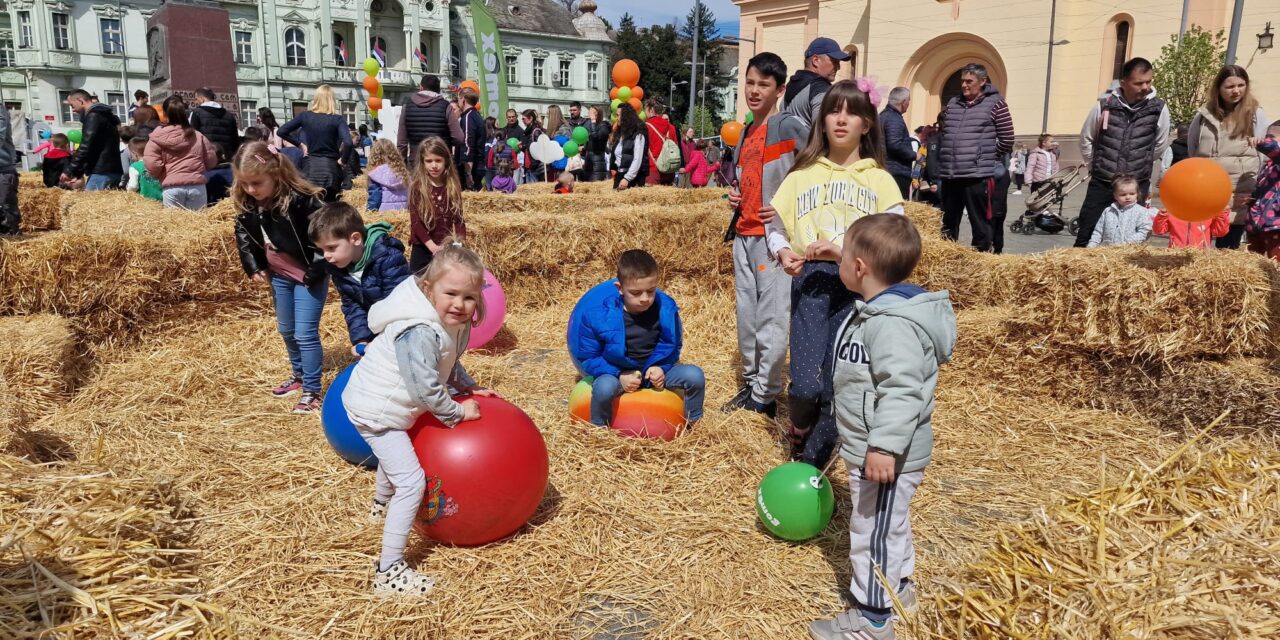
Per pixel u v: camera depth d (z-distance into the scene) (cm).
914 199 1416
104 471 286
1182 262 429
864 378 243
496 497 284
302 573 277
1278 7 2192
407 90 5162
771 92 422
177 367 507
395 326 272
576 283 726
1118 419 436
